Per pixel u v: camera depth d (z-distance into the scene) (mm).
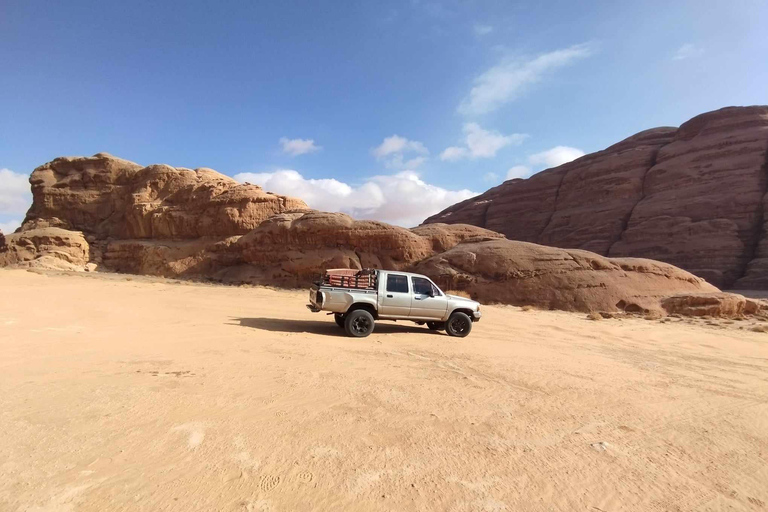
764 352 11953
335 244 43031
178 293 23891
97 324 10859
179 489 3240
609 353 10398
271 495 3221
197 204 56031
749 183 56750
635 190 69500
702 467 4082
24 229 65000
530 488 3521
